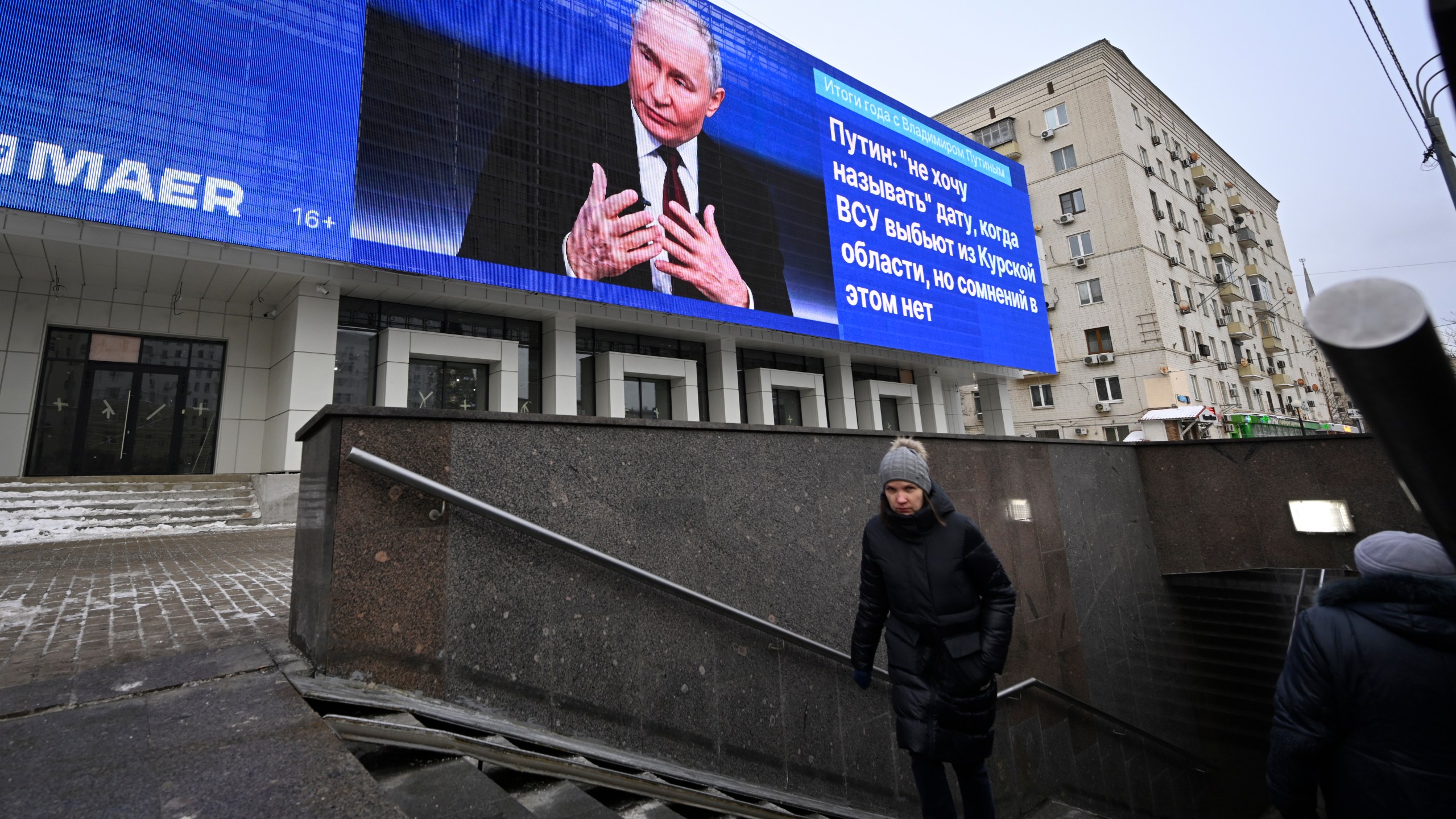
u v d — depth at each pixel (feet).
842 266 59.62
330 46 35.70
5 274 34.37
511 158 41.81
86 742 6.59
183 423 38.55
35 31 28.30
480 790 7.04
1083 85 100.83
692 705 12.24
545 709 10.39
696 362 54.85
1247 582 28.22
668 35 51.47
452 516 10.00
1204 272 111.14
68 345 36.22
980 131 111.34
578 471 11.66
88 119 29.04
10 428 34.06
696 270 49.88
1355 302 1.40
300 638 9.71
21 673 8.82
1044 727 20.33
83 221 28.73
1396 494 24.06
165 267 34.30
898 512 9.29
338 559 8.88
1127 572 26.07
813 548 15.24
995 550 20.24
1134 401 91.91
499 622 10.19
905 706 9.08
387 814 5.65
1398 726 6.07
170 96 30.96
